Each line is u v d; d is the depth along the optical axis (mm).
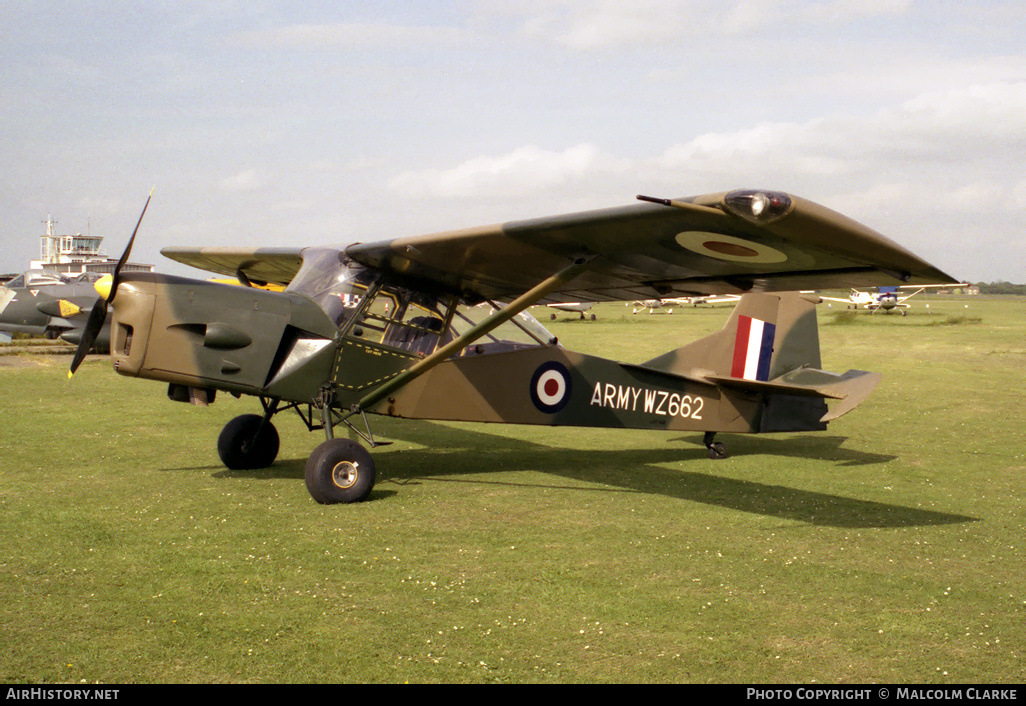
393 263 6504
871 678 3244
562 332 30984
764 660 3395
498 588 4203
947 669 3340
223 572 4352
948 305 88750
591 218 4785
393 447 8734
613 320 43875
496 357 7098
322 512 5691
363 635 3562
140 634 3516
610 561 4695
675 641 3570
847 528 5523
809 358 8711
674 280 6172
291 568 4445
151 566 4422
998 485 7016
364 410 6555
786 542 5160
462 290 7051
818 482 7098
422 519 5574
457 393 6938
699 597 4129
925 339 28312
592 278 6508
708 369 8133
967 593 4262
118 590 4043
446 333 7016
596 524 5516
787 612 3943
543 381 7320
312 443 8672
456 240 5723
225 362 5961
